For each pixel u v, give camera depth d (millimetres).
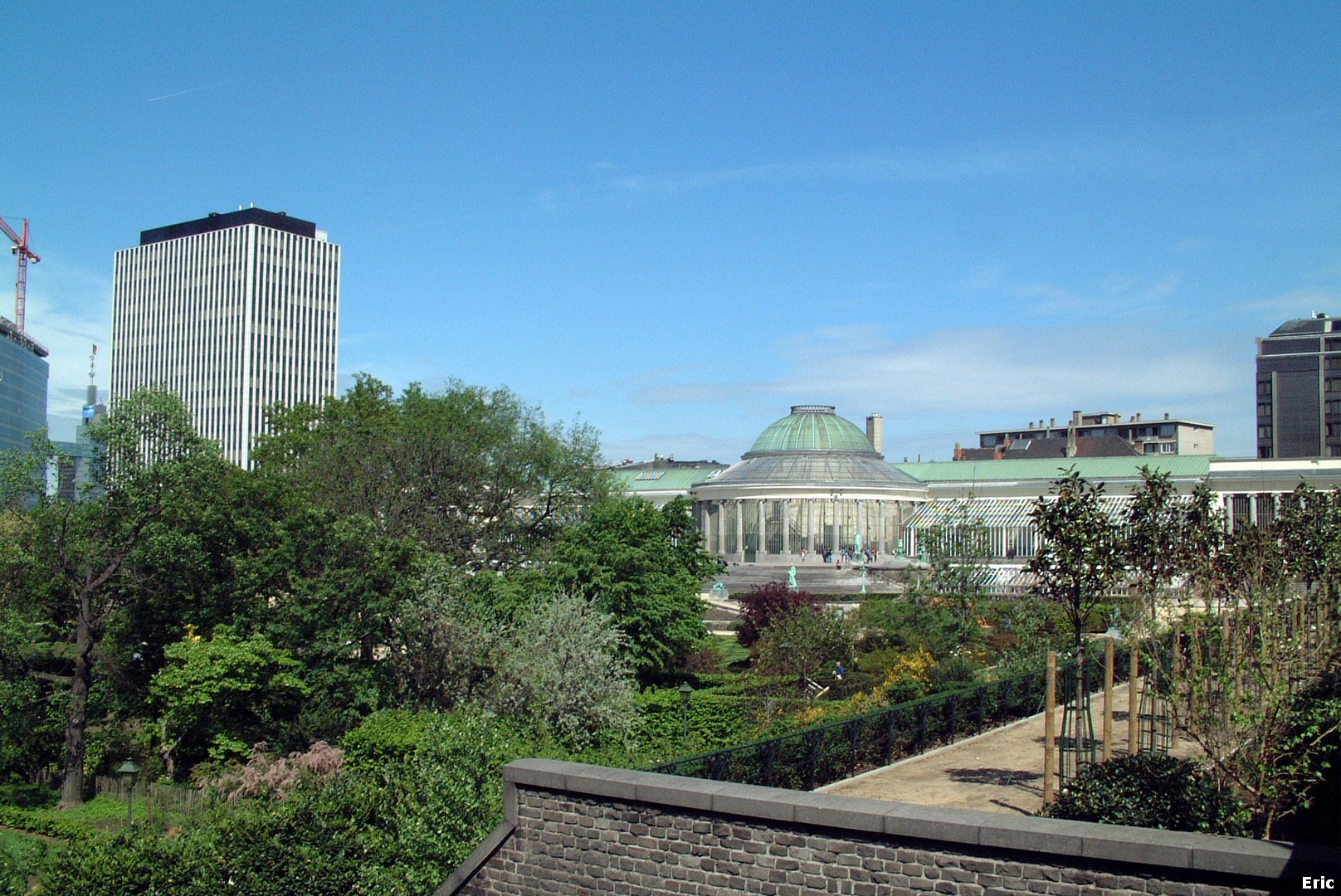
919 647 55844
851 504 133750
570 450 86562
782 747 27156
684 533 68938
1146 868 14836
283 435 97062
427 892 27172
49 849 41625
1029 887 15539
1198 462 132500
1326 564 31312
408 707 48812
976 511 129875
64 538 52531
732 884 17906
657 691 52000
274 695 52188
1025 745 34188
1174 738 28812
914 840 16359
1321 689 27766
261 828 28422
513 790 20344
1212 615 27406
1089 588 27859
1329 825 22688
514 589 58281
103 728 54969
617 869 19078
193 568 54156
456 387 94812
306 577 55750
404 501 72875
